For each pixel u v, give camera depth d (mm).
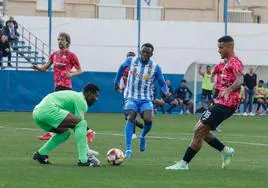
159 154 29312
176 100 69375
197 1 90438
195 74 72812
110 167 23500
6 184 19125
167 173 22297
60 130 23844
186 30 77750
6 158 26031
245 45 79625
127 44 76125
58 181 19875
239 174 22594
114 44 75812
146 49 28344
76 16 85938
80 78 67062
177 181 20547
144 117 28906
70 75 34094
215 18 91062
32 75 66375
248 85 70438
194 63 77750
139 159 27031
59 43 34219
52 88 66750
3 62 67562
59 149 30125
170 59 77438
